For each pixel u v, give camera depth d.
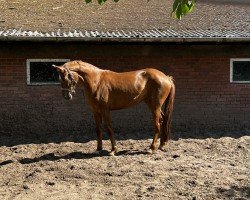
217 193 6.20
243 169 7.49
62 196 6.22
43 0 14.07
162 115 8.95
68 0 14.16
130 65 10.51
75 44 10.23
